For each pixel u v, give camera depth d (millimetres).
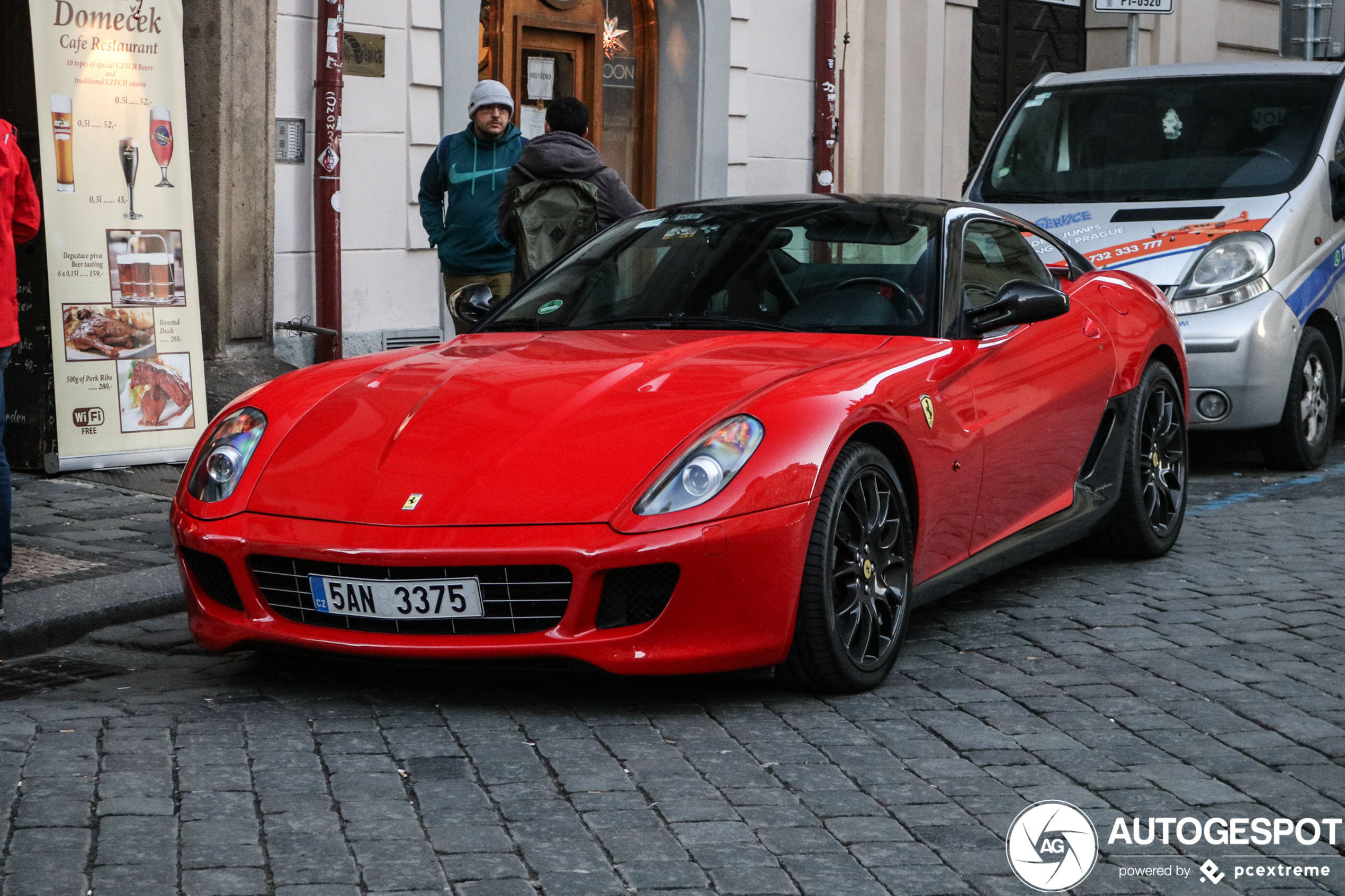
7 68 7594
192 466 4414
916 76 13586
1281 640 4914
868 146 13461
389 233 9742
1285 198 8484
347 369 4758
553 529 3887
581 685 4320
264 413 4469
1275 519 7039
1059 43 15797
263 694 4223
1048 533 5371
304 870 3002
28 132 7543
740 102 12117
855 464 4238
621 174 11969
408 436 4219
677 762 3699
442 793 3453
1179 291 8164
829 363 4504
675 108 11828
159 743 3750
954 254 5191
